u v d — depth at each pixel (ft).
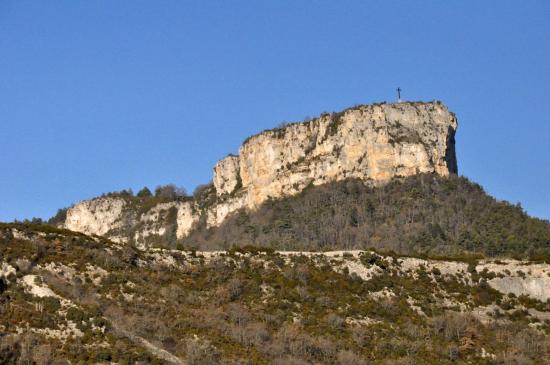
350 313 485.97
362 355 447.01
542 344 476.13
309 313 480.23
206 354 415.23
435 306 504.43
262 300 485.56
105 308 436.35
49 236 490.08
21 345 393.50
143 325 425.28
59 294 437.58
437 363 449.89
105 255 483.92
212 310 461.78
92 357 394.73
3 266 447.42
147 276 482.28
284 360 426.10
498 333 485.56
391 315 490.49
